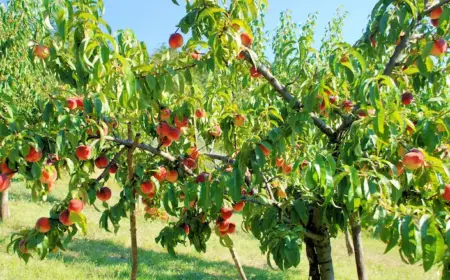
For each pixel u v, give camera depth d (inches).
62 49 84.1
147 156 120.2
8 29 259.3
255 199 101.5
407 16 95.7
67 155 87.5
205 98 130.2
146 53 92.0
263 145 80.8
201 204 82.7
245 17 90.4
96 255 266.5
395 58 103.4
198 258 301.7
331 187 65.7
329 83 98.0
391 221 63.1
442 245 53.6
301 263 323.6
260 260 318.7
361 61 84.1
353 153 79.1
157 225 381.4
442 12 88.7
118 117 106.0
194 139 124.0
